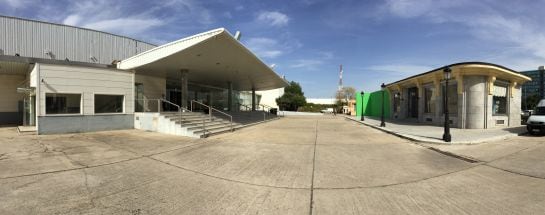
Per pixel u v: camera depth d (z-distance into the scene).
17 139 11.59
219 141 11.84
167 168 6.99
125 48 25.97
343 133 15.52
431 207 4.50
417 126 18.86
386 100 33.62
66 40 22.44
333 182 5.91
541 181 5.92
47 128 13.20
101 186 5.45
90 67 14.61
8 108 19.50
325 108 68.56
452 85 17.94
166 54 15.21
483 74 16.30
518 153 8.97
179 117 15.13
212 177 6.23
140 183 5.70
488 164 7.57
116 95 15.83
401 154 9.12
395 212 4.30
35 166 6.95
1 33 19.81
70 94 13.97
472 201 4.76
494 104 17.56
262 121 25.69
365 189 5.45
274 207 4.51
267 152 9.30
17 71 18.45
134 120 16.50
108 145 10.34
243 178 6.17
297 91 65.69
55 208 4.30
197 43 13.60
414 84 23.91
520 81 19.61
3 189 5.17
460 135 13.32
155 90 21.92
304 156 8.68
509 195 5.05
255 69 21.66
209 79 27.91
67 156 8.23
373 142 11.84
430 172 6.77
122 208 4.36
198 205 4.56
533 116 14.02
